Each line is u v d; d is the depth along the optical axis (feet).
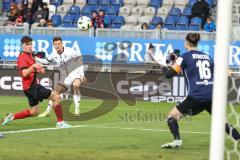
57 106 102.27
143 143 84.69
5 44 171.32
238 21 98.12
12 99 163.12
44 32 170.30
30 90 100.68
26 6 198.59
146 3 213.25
